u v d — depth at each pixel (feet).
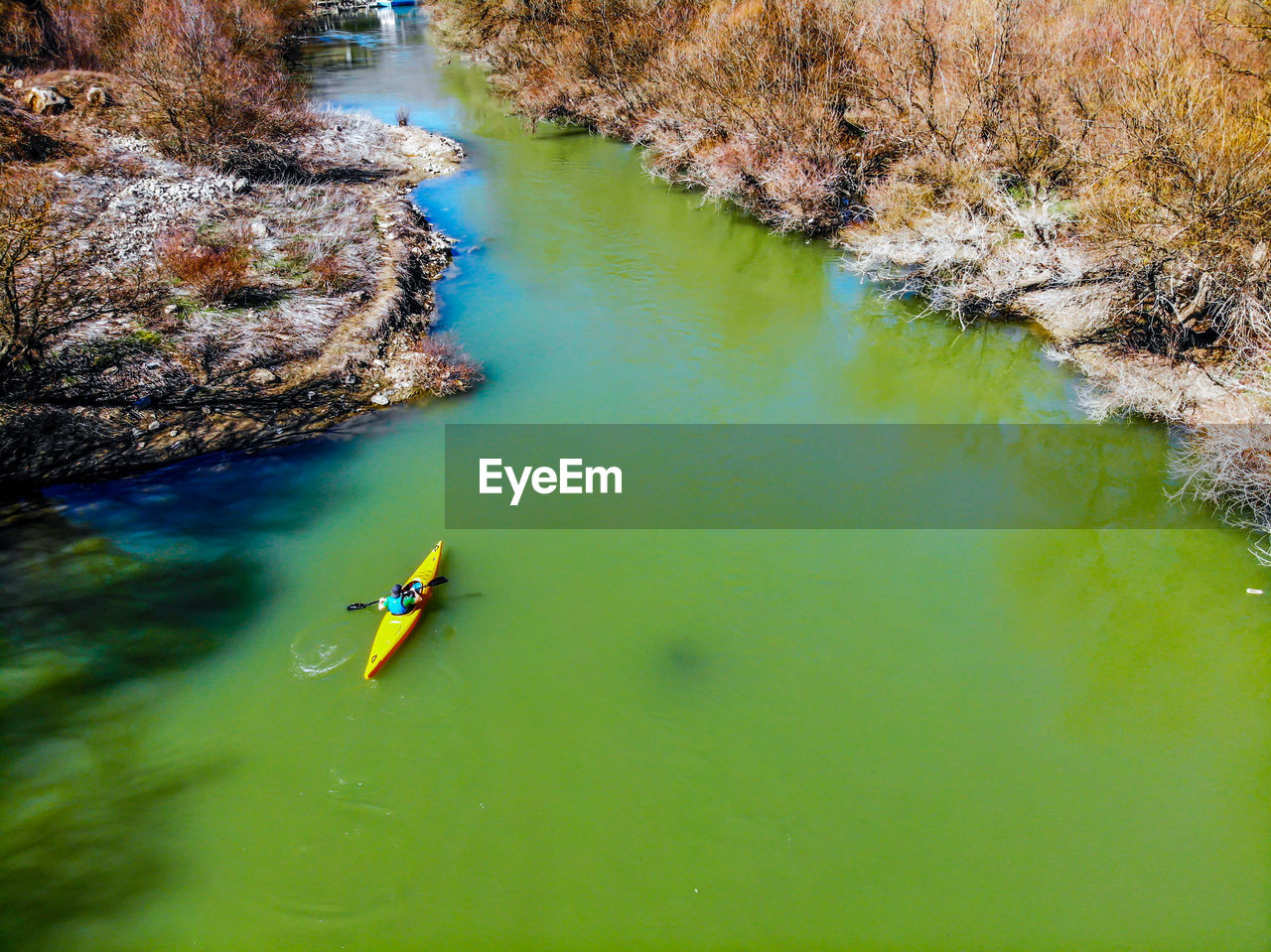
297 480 48.39
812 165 83.82
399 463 50.80
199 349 56.54
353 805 31.94
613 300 74.08
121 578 40.63
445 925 28.43
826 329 70.18
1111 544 46.29
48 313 51.90
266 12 146.92
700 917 28.84
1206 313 55.93
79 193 72.69
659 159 104.99
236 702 35.50
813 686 37.45
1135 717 36.32
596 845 30.99
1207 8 62.44
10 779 31.45
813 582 43.29
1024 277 66.23
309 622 39.47
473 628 39.73
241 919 28.25
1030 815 32.19
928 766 34.01
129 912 28.09
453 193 98.63
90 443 48.49
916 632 40.47
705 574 43.55
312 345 59.41
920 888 29.71
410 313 67.31
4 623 37.45
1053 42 71.31
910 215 73.61
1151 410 54.75
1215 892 29.58
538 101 125.18
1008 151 71.82
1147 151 53.72
